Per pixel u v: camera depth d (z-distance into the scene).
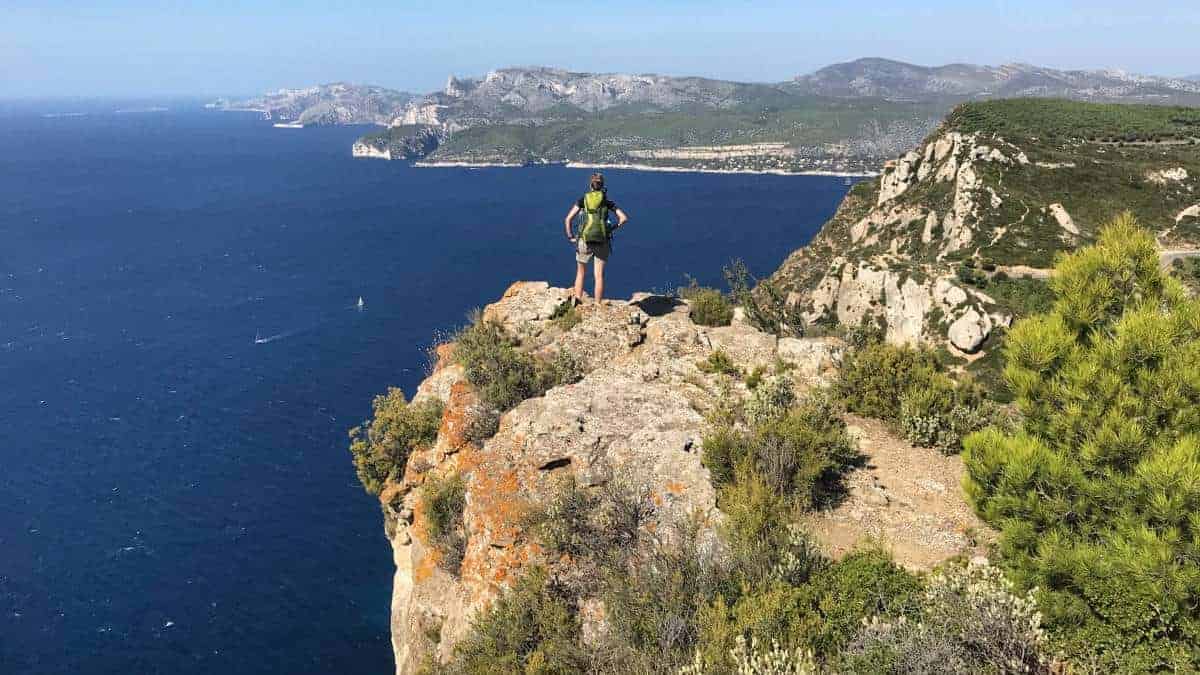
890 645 7.84
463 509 14.94
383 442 21.75
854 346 18.19
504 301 21.30
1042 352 10.23
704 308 19.95
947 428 14.09
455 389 16.31
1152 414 9.12
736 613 8.67
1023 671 7.68
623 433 13.00
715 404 14.54
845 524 11.35
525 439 13.31
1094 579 8.10
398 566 21.00
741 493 10.55
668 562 9.80
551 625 10.18
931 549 10.66
